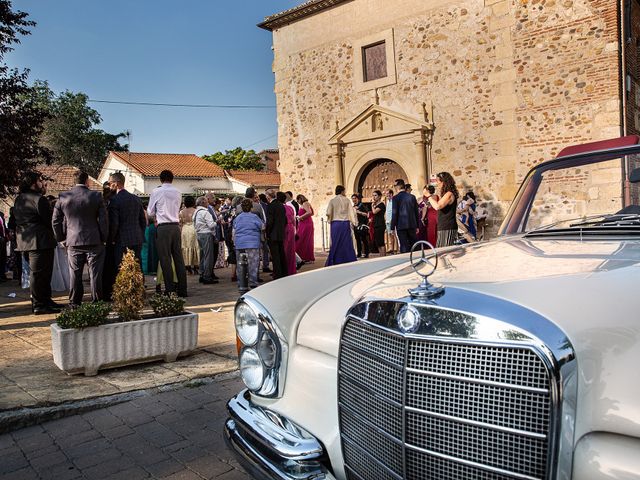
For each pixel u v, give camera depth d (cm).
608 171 250
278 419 189
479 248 214
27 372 410
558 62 1140
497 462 121
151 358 429
